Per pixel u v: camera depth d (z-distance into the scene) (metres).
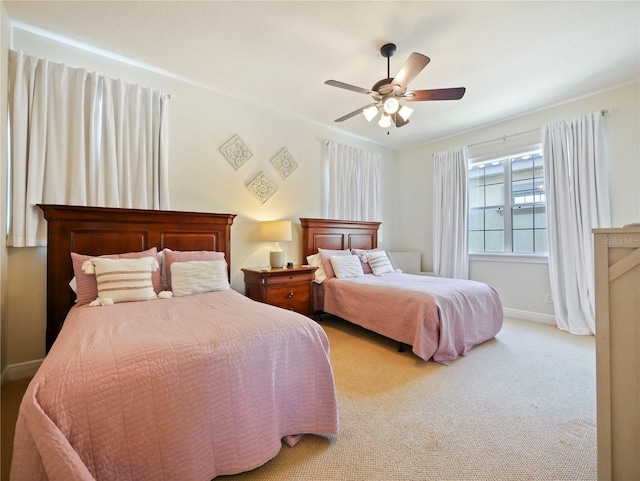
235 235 3.40
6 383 2.14
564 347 2.86
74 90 2.40
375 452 1.46
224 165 3.31
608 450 1.10
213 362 1.24
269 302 3.08
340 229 4.27
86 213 2.36
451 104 3.50
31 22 2.18
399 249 5.33
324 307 3.62
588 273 3.19
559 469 1.34
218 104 3.26
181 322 1.55
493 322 3.03
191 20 2.16
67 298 2.27
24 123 2.18
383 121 2.58
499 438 1.55
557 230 3.46
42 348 2.32
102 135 2.52
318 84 3.08
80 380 1.00
